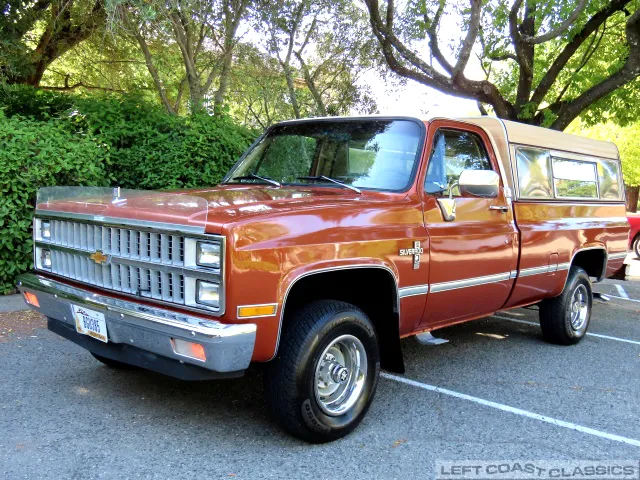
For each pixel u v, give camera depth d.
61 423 3.70
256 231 3.11
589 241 6.09
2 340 5.39
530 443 3.71
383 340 4.07
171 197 3.36
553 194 5.73
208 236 3.02
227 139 8.45
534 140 5.55
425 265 4.06
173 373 3.27
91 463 3.20
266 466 3.25
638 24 10.09
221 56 11.34
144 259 3.32
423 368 5.23
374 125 4.54
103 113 8.37
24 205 6.73
